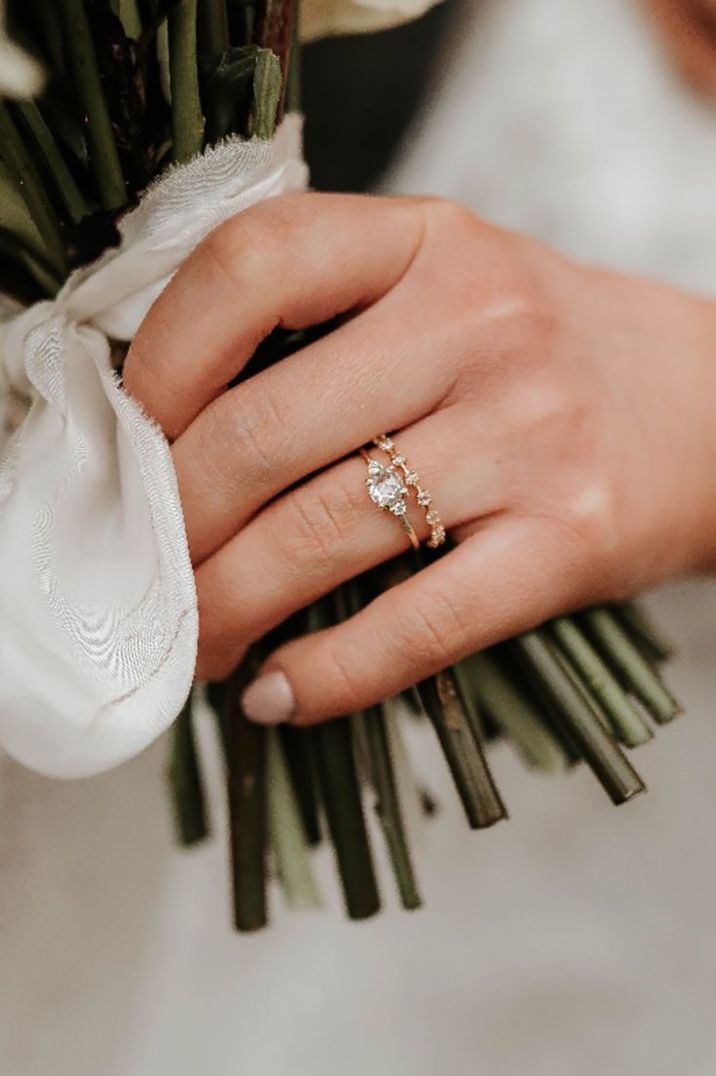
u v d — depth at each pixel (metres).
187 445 0.21
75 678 0.20
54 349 0.20
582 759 0.25
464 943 0.33
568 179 0.36
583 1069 0.33
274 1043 0.33
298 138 0.22
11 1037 0.30
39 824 0.30
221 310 0.21
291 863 0.26
